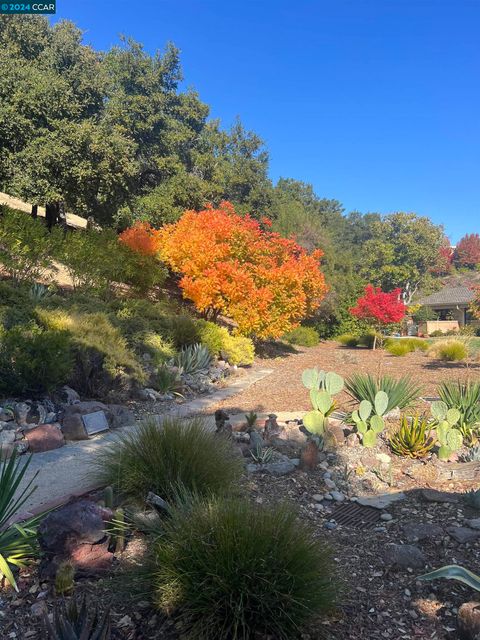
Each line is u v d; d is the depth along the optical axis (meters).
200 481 4.02
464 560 3.49
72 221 38.44
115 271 15.59
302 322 32.44
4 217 13.41
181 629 2.71
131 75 29.78
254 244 18.36
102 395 8.42
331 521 4.16
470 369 15.02
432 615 2.93
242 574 2.68
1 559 3.05
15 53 21.34
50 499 4.40
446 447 5.62
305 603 2.67
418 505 4.48
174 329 13.19
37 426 6.26
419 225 69.06
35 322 8.80
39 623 2.79
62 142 18.22
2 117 17.30
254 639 2.67
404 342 24.06
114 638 2.63
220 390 11.20
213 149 34.56
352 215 98.06
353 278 35.66
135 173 20.56
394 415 6.92
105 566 3.24
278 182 75.75
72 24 24.86
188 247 17.06
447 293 53.41
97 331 9.55
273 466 5.20
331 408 6.59
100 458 4.77
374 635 2.75
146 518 3.57
